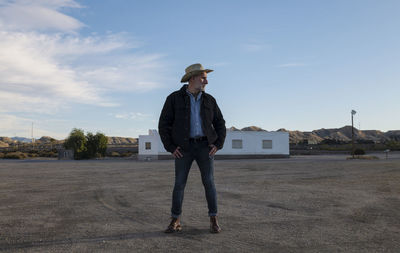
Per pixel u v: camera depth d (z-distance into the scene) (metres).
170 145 3.59
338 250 2.84
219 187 7.85
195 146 3.56
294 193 6.66
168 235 3.36
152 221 4.07
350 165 16.81
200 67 3.58
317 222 3.96
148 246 2.97
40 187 8.26
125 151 55.06
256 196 6.28
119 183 9.15
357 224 3.84
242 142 33.09
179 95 3.63
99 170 15.00
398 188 7.36
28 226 3.82
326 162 20.67
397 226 3.73
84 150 35.44
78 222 4.04
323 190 7.11
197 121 3.59
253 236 3.31
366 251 2.82
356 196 6.15
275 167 15.79
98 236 3.33
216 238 3.24
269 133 33.59
